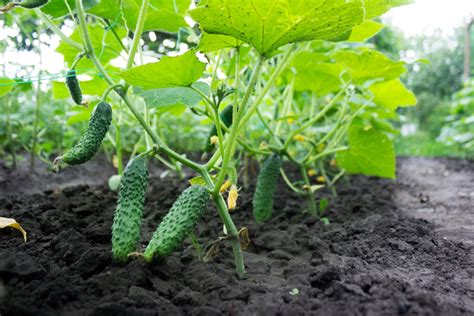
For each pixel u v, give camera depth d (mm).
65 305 460
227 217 562
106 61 856
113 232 530
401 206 1126
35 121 1348
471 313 473
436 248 696
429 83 6371
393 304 459
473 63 5719
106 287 490
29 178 1335
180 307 478
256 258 643
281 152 905
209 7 455
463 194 1279
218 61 766
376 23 819
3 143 1478
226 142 534
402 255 664
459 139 2793
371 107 1295
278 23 472
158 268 529
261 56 521
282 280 564
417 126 6371
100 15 728
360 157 1071
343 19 467
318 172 1593
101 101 543
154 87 560
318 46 1173
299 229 787
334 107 1326
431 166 2322
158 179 1386
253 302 485
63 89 929
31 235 675
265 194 818
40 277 502
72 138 1569
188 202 521
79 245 581
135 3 729
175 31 819
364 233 764
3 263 496
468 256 667
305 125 907
